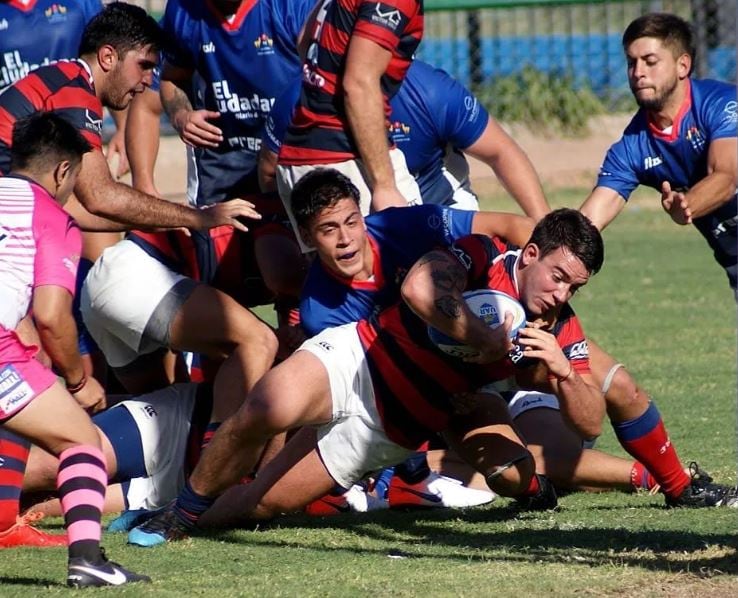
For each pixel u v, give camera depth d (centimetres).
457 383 1858
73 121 2028
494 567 1655
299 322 2236
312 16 2227
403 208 2016
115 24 2142
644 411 1977
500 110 7044
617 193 2411
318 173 1942
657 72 2303
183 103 2638
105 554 1734
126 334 2161
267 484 1939
